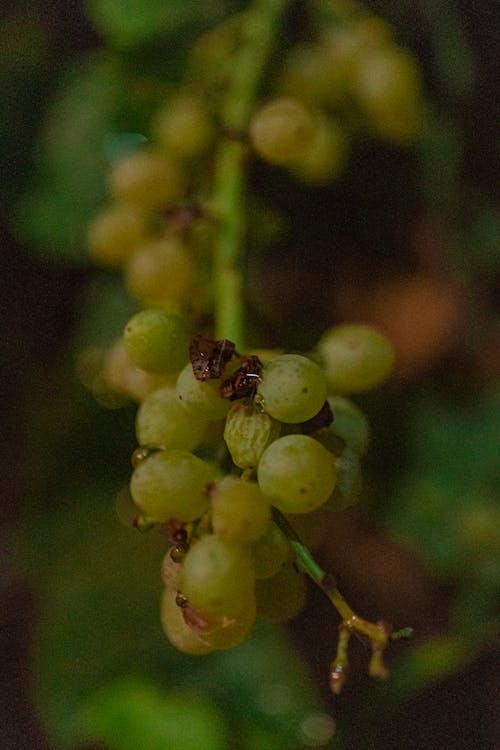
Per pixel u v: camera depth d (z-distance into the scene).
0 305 0.67
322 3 0.53
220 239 0.45
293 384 0.37
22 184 0.57
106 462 0.57
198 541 0.37
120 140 0.56
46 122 0.58
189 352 0.39
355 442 0.41
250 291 0.54
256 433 0.38
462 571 0.53
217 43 0.52
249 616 0.38
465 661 0.51
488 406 0.57
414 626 0.58
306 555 0.37
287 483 0.37
